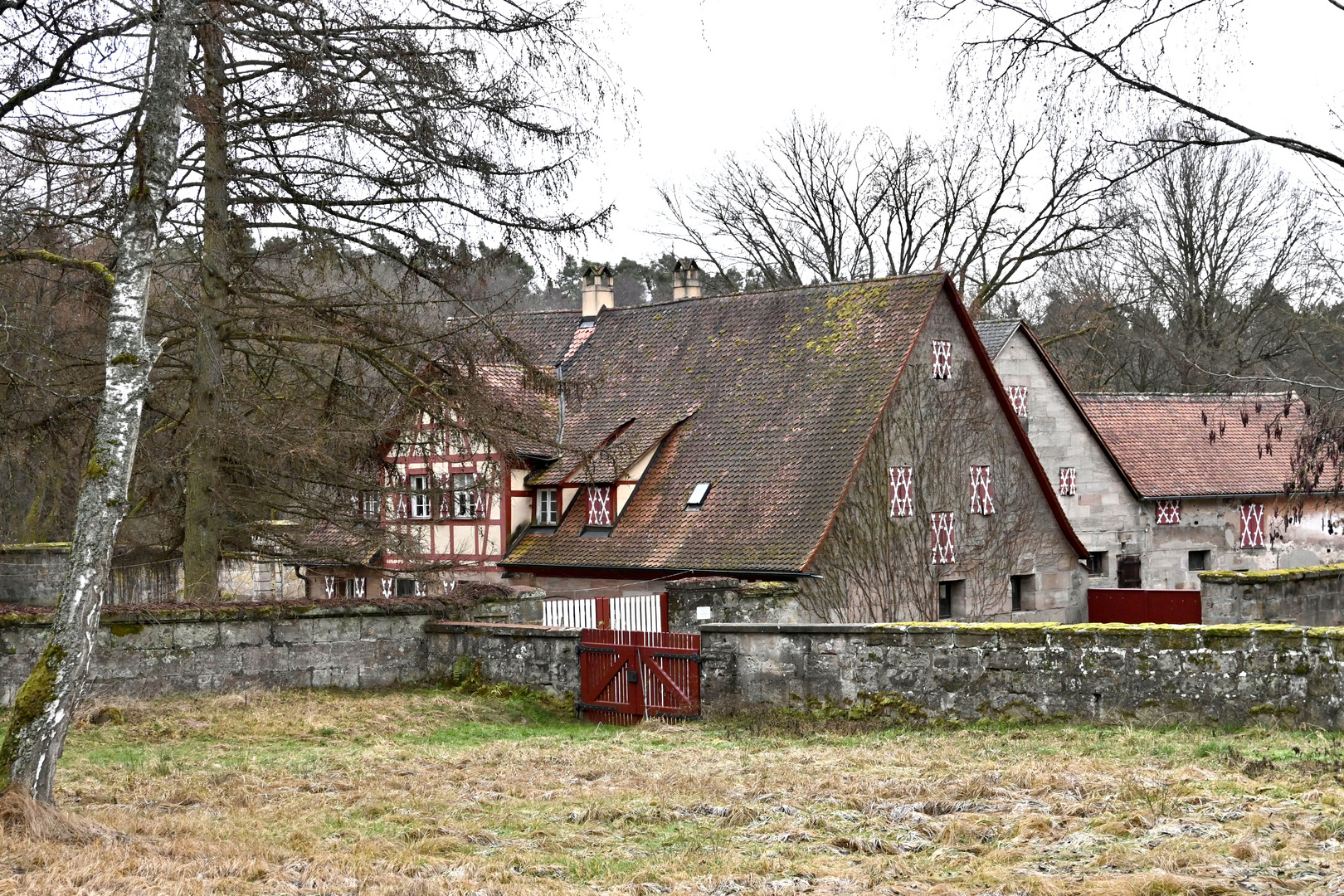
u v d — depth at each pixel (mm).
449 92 17719
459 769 13883
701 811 11438
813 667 17203
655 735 16641
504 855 10023
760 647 17609
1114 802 10664
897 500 29594
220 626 18328
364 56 17234
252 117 18141
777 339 33250
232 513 21484
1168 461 40906
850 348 31375
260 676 18703
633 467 31469
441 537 33469
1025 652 15617
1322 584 22281
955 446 31094
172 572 25031
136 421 10516
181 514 21969
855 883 8945
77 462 20625
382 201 18703
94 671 17188
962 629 16094
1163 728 14516
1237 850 8875
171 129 10875
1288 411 18500
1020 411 37656
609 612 24000
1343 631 13633
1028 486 32781
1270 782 10914
